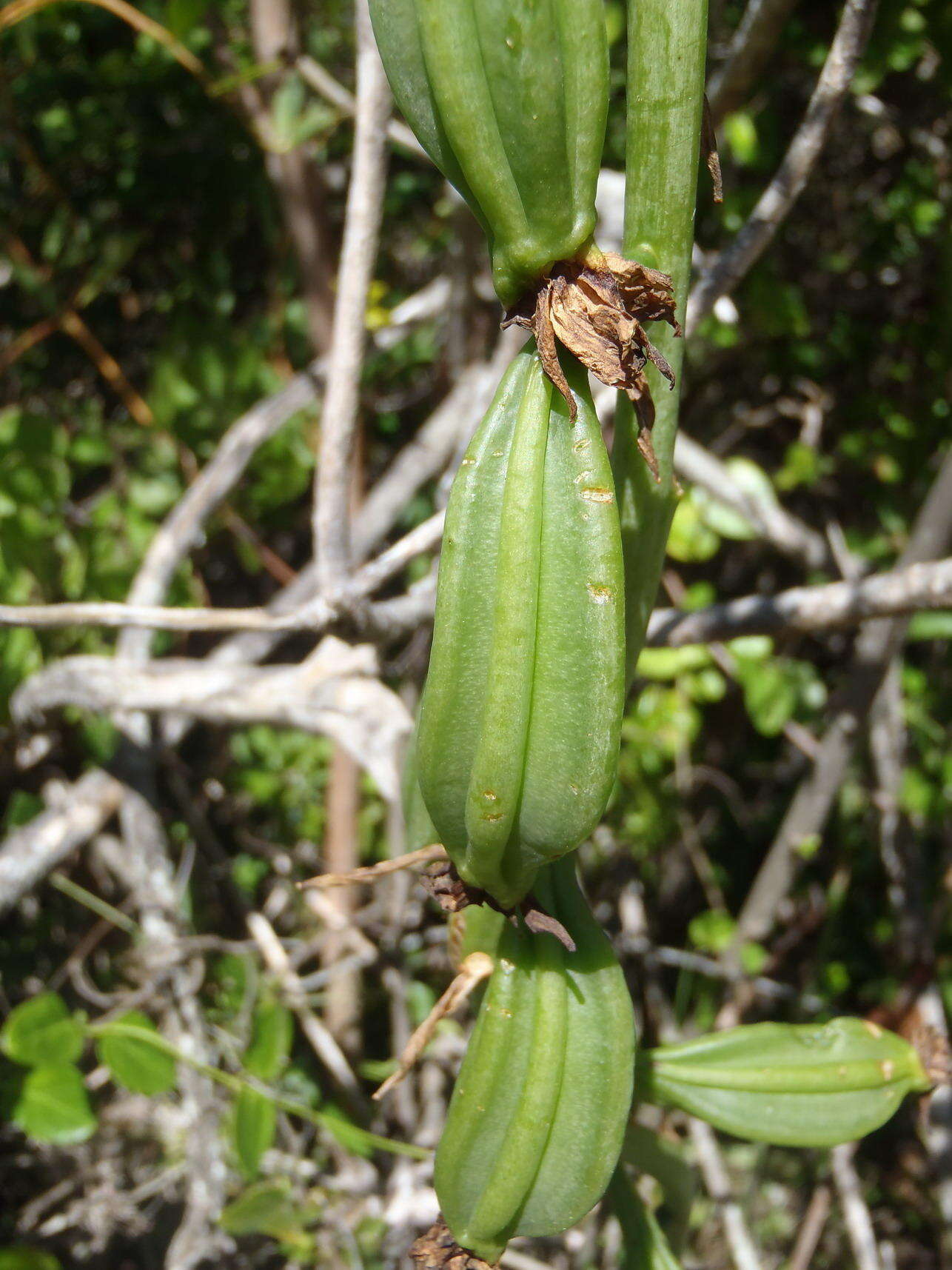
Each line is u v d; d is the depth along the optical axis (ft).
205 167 2.09
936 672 1.91
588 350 0.52
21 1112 0.96
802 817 1.53
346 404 0.85
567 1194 0.61
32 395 2.09
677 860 2.21
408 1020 1.53
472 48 0.51
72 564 1.49
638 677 1.64
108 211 2.12
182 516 1.43
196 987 1.22
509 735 0.54
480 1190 0.62
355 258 0.84
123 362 2.16
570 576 0.53
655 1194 1.36
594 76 0.51
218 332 1.71
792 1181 1.98
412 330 1.75
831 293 1.84
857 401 1.88
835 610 0.91
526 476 0.53
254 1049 1.12
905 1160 1.98
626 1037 0.61
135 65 2.03
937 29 1.58
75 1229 1.44
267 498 1.74
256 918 1.45
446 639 0.54
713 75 1.59
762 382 1.92
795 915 2.02
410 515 2.02
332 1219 1.21
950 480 1.25
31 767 1.47
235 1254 1.23
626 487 0.60
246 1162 1.00
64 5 1.80
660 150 0.56
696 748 2.14
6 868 1.21
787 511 1.96
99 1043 1.01
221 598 2.12
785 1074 0.71
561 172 0.52
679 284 0.58
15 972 1.57
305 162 1.58
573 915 0.62
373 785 1.82
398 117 1.30
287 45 1.36
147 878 1.27
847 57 0.75
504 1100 0.61
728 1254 1.74
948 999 1.79
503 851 0.56
